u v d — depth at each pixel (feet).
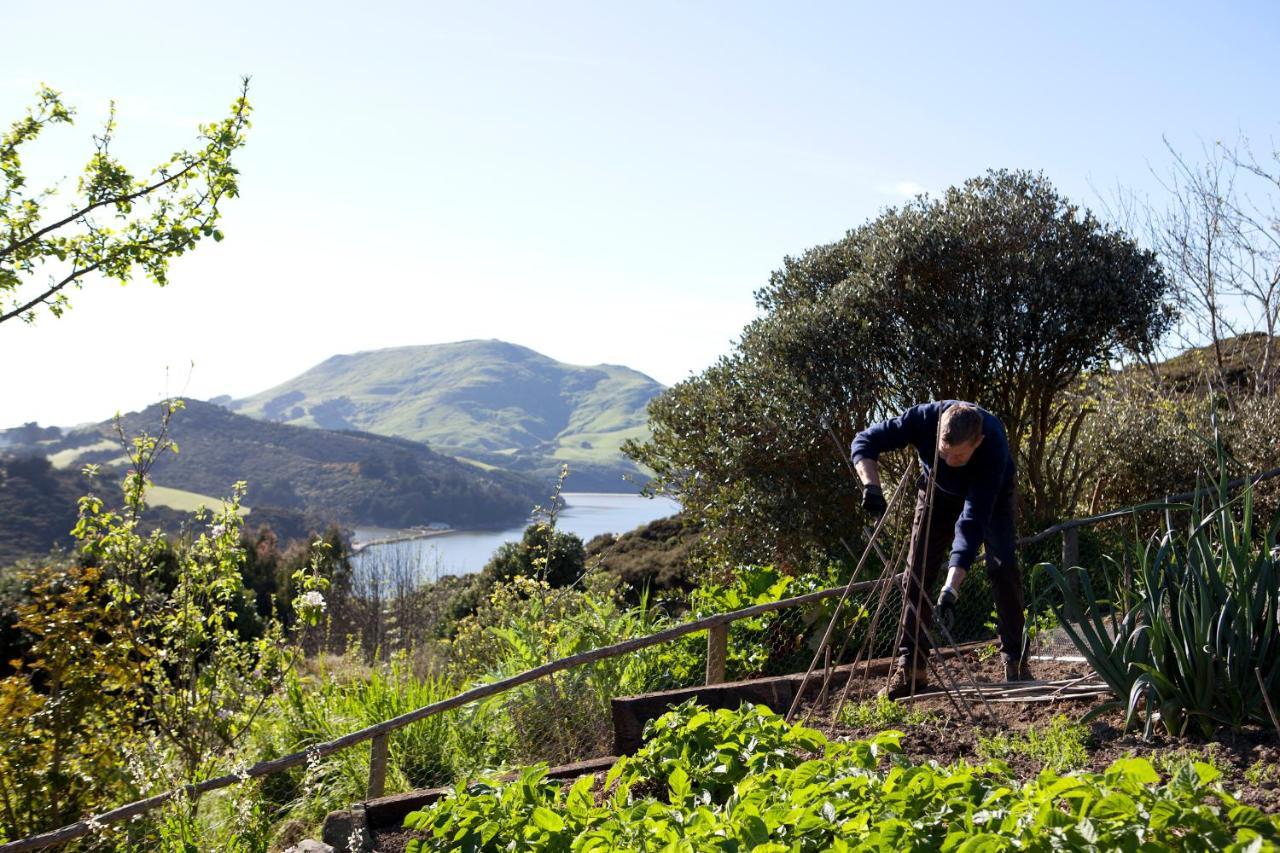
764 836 9.93
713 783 13.39
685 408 32.40
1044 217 30.96
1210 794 9.88
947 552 18.54
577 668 22.81
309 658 45.75
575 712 22.12
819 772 11.83
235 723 24.22
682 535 55.57
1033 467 31.01
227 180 37.32
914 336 29.58
